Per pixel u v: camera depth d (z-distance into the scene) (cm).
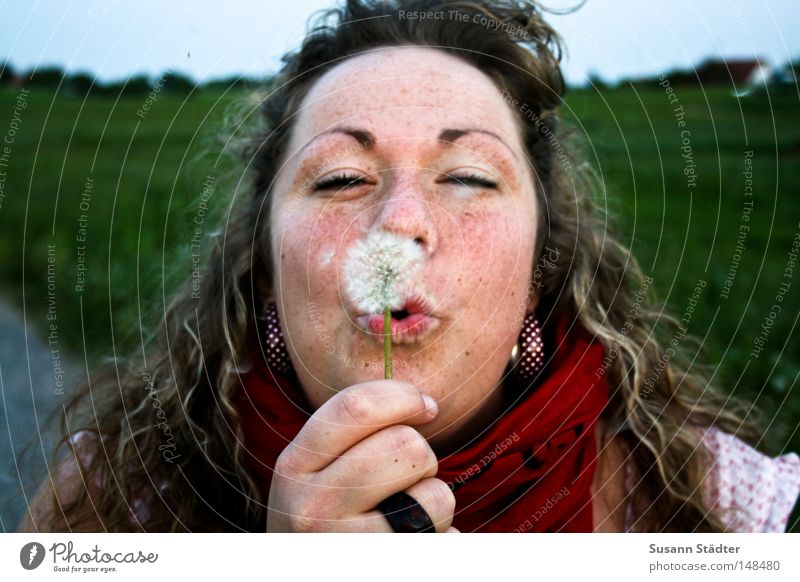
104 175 431
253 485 138
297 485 105
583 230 154
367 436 104
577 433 135
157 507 147
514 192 125
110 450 152
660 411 163
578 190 159
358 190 121
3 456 214
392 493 106
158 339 161
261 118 146
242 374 142
